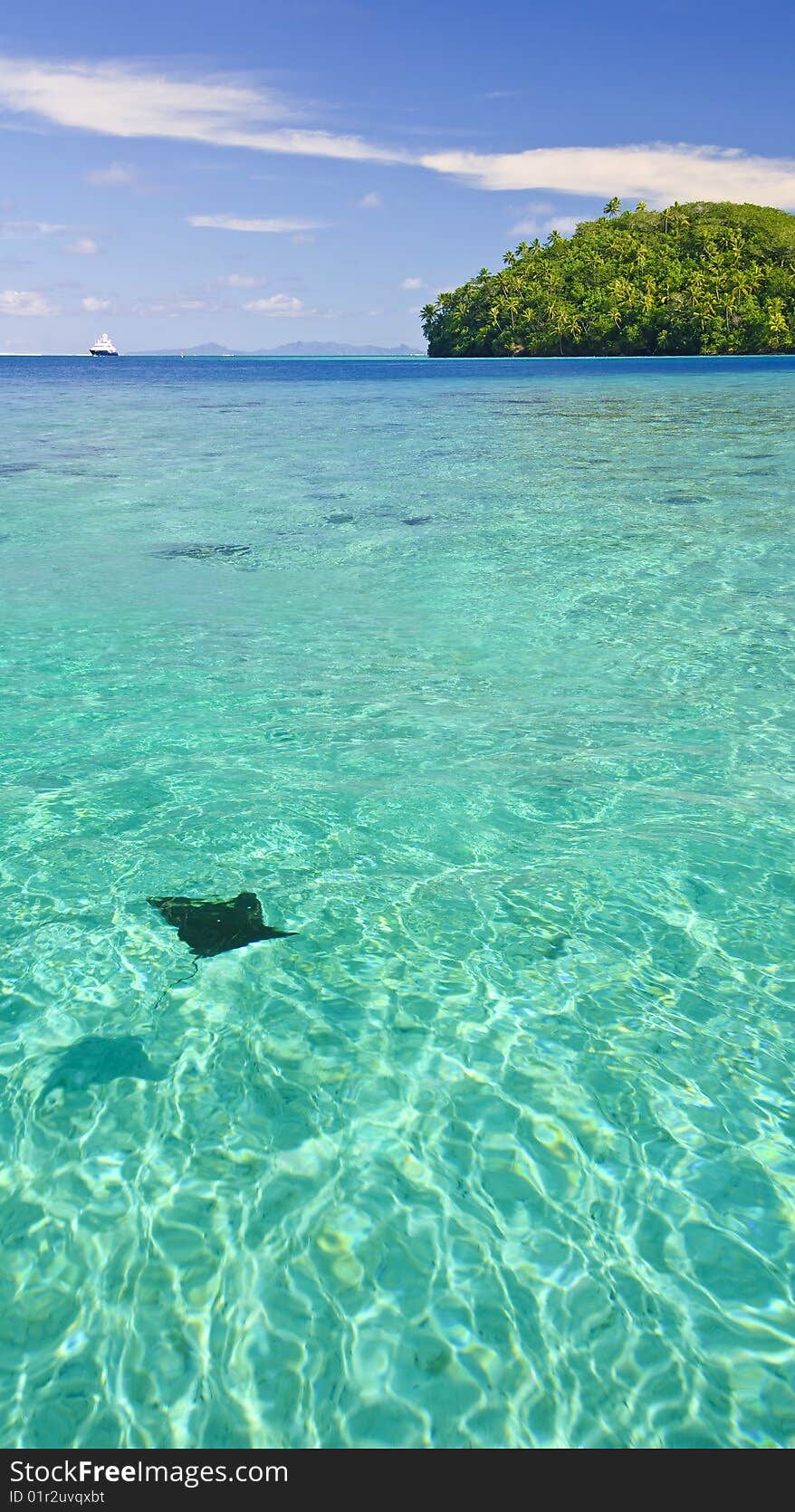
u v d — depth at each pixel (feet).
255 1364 6.23
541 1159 7.82
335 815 13.43
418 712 17.04
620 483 39.70
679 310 276.62
